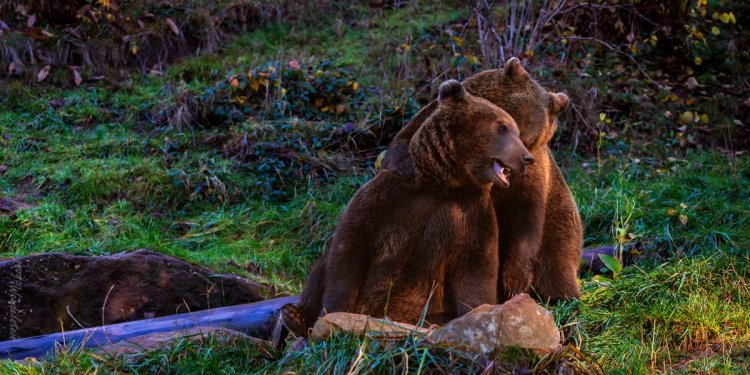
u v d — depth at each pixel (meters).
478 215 7.86
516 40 17.17
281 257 12.93
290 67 17.06
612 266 9.84
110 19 19.17
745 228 11.80
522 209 8.41
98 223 13.33
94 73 18.48
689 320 8.45
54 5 19.55
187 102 16.80
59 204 13.86
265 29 20.48
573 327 8.33
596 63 19.12
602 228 13.16
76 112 16.98
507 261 8.47
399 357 6.74
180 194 14.48
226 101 16.81
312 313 8.24
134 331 9.13
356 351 6.76
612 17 19.48
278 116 16.33
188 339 7.84
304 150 15.52
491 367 6.41
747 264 9.67
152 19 19.98
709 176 14.86
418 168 7.81
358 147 16.03
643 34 20.20
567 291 9.02
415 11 21.08
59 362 7.52
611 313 8.67
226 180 14.81
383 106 16.48
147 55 19.25
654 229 12.11
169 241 13.41
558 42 18.58
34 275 10.53
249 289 11.41
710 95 18.97
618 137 16.77
